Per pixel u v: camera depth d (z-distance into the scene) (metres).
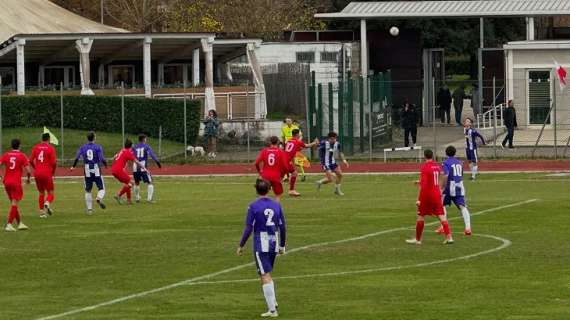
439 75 144.62
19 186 60.31
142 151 73.44
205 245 54.03
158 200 75.25
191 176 93.81
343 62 129.50
